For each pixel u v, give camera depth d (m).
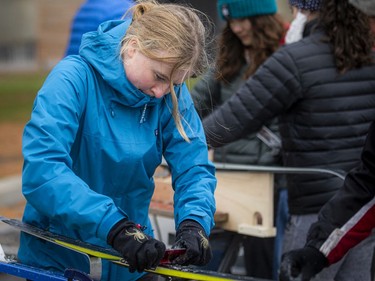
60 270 4.11
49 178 3.57
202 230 3.81
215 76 4.61
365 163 4.50
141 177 4.08
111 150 3.94
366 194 4.45
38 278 3.79
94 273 3.64
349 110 5.35
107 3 6.53
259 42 6.76
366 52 5.33
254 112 5.46
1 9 33.34
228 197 5.87
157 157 4.11
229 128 5.52
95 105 3.91
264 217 5.71
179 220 3.93
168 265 3.63
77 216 3.51
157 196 6.07
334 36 5.32
